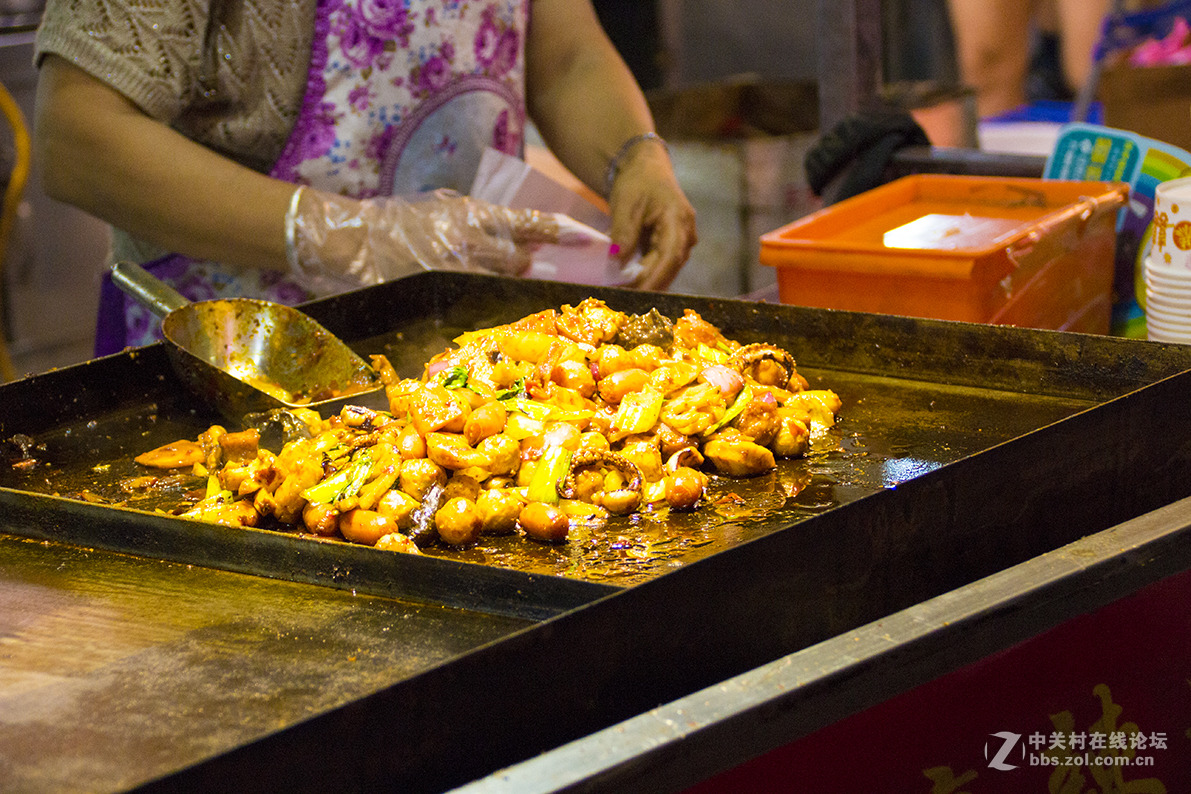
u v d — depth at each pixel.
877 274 2.12
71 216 4.47
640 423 1.86
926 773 1.65
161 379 2.07
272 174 2.45
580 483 1.81
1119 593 1.71
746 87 4.07
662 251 2.52
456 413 1.83
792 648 1.65
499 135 2.56
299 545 1.69
